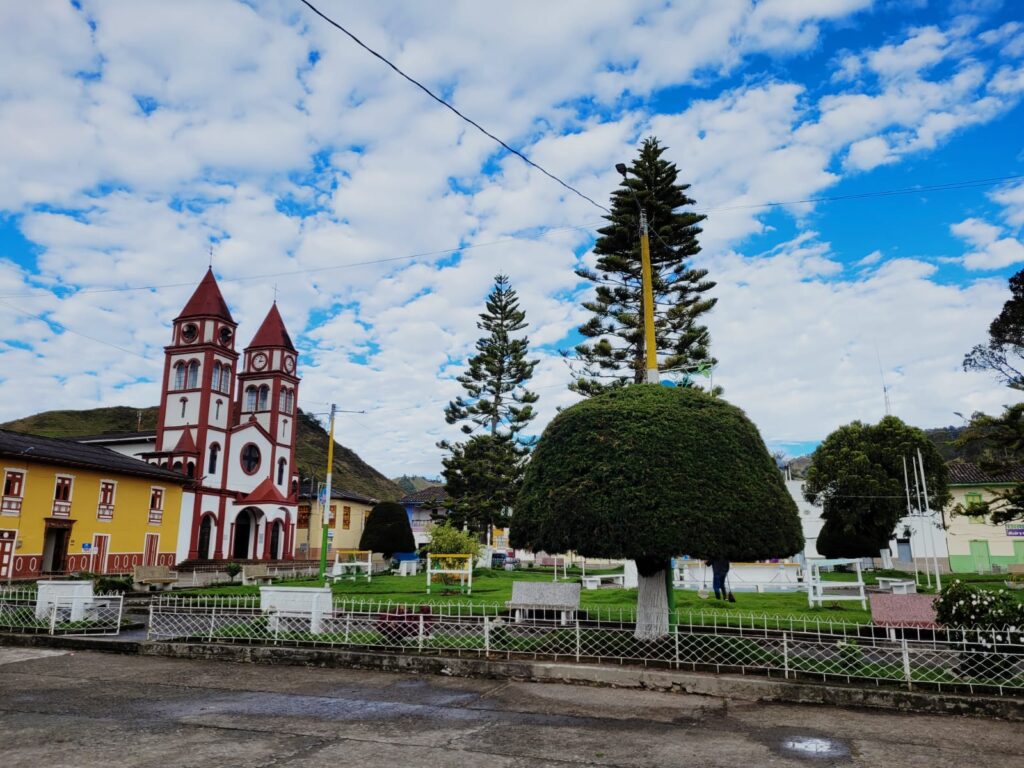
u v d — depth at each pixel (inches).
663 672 291.7
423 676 315.0
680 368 1034.7
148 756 191.6
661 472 321.4
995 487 1454.2
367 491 3885.3
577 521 325.1
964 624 287.9
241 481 1843.0
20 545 995.9
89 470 1138.0
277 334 2105.1
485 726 229.0
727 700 271.0
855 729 228.5
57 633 418.0
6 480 981.8
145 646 371.2
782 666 290.8
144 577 854.5
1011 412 735.1
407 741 210.2
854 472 1229.1
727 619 416.5
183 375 1788.9
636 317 1042.7
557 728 227.1
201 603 564.1
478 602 580.7
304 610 400.2
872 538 1250.0
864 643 334.0
